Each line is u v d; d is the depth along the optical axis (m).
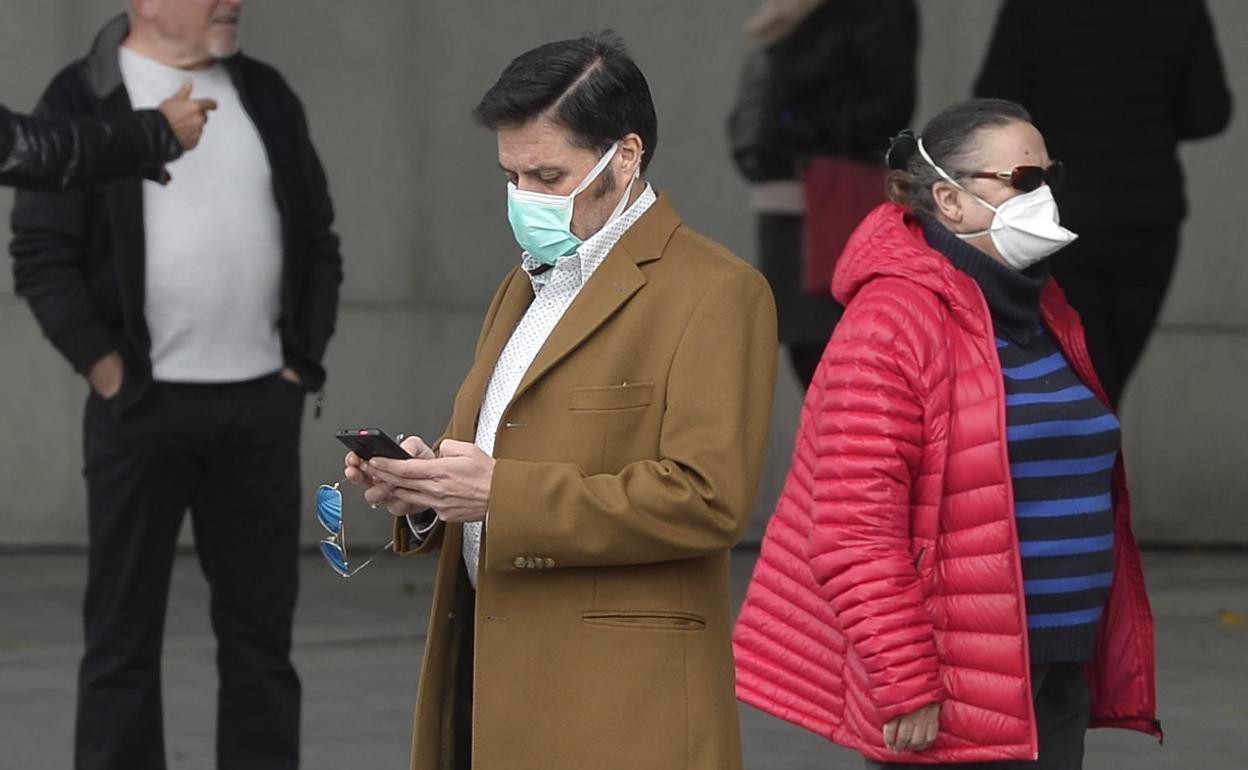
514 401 9.83
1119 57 22.19
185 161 15.42
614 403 9.70
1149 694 11.88
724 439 9.59
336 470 26.98
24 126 14.12
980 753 10.85
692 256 9.88
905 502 10.86
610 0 26.75
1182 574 25.88
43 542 27.08
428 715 10.23
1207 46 22.34
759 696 11.65
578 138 9.64
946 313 10.99
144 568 15.51
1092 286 22.59
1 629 22.67
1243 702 19.59
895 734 10.80
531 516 9.51
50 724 18.59
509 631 9.87
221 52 15.58
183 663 21.14
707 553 9.70
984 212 11.28
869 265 11.18
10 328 26.86
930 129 11.55
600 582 9.82
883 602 10.71
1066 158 22.41
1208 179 27.22
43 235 15.23
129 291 15.20
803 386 23.11
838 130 22.39
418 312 27.05
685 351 9.67
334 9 26.77
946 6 26.50
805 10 22.36
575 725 9.77
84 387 26.95
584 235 9.87
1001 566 10.80
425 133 26.95
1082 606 11.22
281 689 15.95
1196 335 27.38
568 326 9.77
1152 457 27.44
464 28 26.86
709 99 26.77
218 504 15.80
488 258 27.08
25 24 26.23
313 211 16.16
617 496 9.51
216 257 15.41
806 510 11.59
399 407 27.08
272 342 15.80
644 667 9.75
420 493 9.62
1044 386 11.17
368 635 22.36
